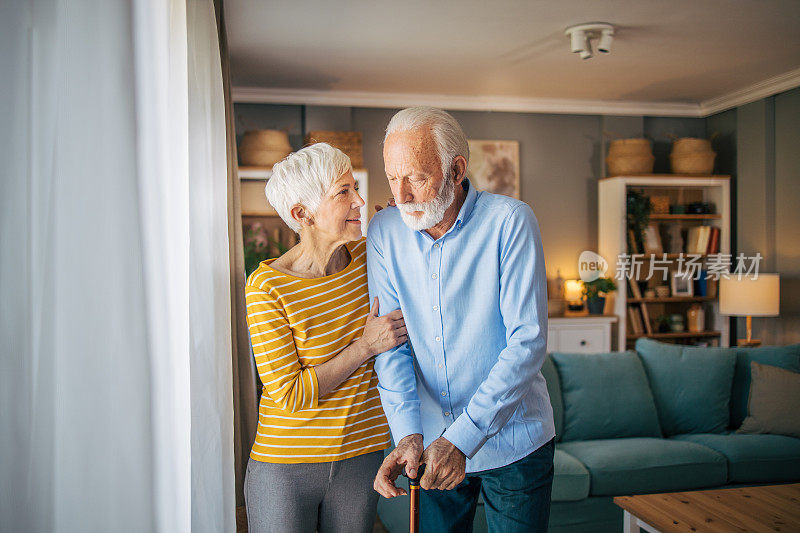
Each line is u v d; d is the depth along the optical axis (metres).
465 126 6.25
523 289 1.44
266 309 1.48
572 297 6.14
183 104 1.64
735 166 6.18
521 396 1.39
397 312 1.55
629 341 6.17
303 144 5.89
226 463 2.08
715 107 6.30
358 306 1.61
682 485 3.14
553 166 6.41
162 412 0.99
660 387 3.72
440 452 1.33
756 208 5.83
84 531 0.73
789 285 5.46
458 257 1.48
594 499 3.02
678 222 6.27
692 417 3.66
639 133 6.47
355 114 6.04
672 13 3.91
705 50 4.66
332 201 1.51
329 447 1.52
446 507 1.67
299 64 4.92
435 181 1.38
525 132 6.36
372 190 6.07
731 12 3.89
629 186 6.15
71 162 0.73
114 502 0.77
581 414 3.47
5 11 0.64
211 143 2.35
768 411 3.58
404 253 1.54
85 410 0.73
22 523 0.66
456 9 3.79
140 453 0.81
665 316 6.22
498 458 1.55
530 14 3.89
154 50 0.99
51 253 0.70
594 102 6.30
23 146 0.67
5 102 0.64
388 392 1.51
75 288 0.73
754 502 2.54
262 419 1.56
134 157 0.82
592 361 3.60
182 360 1.44
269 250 5.42
